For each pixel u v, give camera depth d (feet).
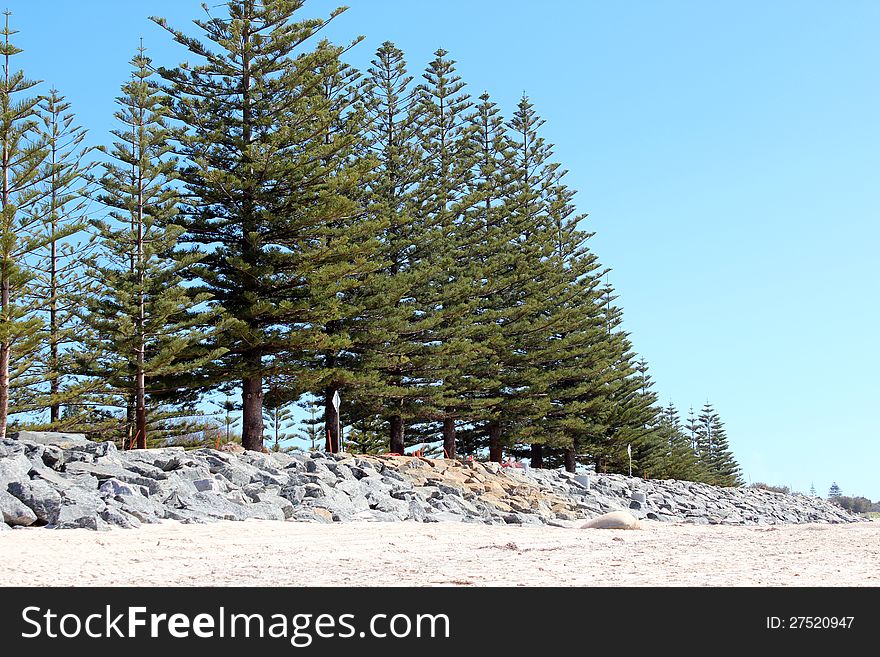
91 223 72.18
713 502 114.42
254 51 81.10
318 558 30.66
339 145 81.66
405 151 101.71
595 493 82.58
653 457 150.20
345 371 83.92
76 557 28.66
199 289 77.51
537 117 130.82
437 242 99.60
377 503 52.37
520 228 119.03
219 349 74.23
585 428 123.85
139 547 31.71
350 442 115.75
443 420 106.01
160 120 75.05
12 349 69.26
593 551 34.14
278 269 81.61
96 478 42.83
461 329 98.63
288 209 82.58
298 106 82.23
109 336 73.26
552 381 119.44
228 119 81.35
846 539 40.91
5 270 66.59
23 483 37.52
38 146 71.05
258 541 35.53
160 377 77.36
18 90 70.18
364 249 81.92
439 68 112.27
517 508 63.36
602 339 134.62
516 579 24.98
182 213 80.48
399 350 93.97
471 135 112.68
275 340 78.28
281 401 88.74
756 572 26.63
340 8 82.43
